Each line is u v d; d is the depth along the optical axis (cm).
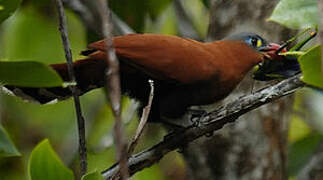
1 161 1235
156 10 1284
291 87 780
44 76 600
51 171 686
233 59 973
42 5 1208
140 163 842
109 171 777
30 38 1191
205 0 1290
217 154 1077
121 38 916
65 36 725
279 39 1061
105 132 1227
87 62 875
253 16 1073
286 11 636
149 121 968
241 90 1076
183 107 944
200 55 930
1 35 1188
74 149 1228
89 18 1230
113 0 1266
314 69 600
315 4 636
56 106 1238
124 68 914
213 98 960
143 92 939
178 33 1311
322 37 530
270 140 1066
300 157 1195
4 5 620
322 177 1185
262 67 877
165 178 1277
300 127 1293
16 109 1248
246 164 1067
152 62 902
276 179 1077
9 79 603
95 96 1247
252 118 1063
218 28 1106
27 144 1246
